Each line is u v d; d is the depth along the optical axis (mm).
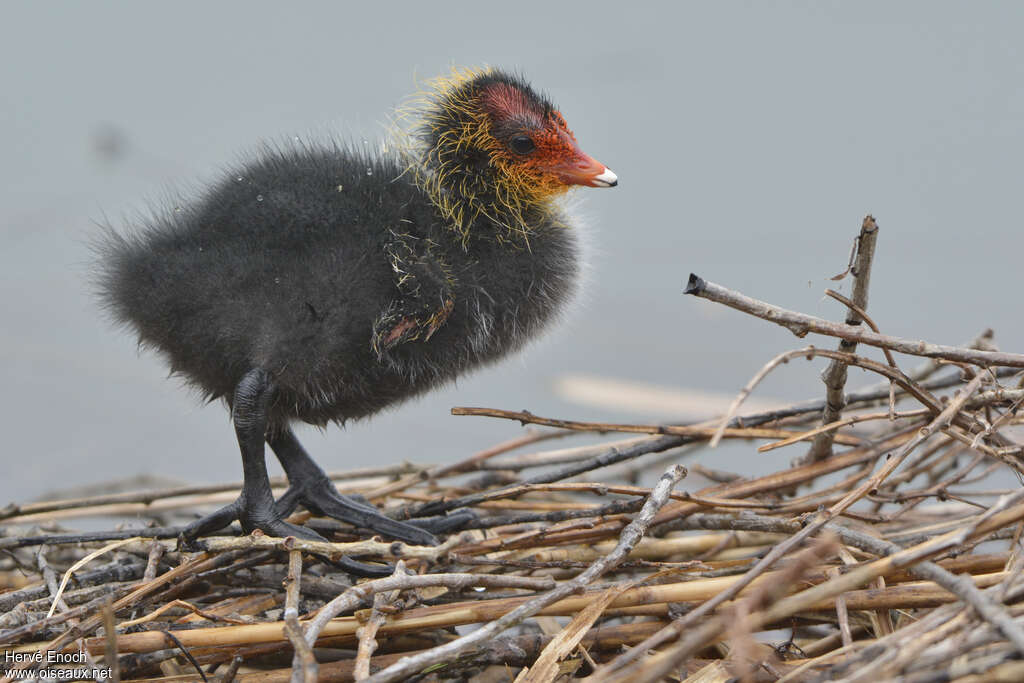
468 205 2729
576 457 2756
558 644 2668
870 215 2682
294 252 2709
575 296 2748
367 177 2723
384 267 2711
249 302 2705
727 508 2713
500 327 2729
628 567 2705
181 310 2705
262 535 2691
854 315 2693
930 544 2650
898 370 2693
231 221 2713
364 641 2662
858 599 2674
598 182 2736
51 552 2738
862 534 2680
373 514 2721
